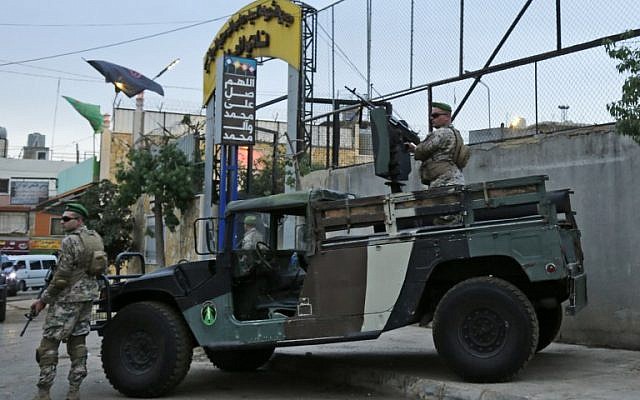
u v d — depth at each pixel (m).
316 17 15.61
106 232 26.42
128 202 22.44
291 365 8.62
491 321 6.27
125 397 7.27
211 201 18.95
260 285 7.43
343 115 15.35
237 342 6.98
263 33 17.20
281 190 20.20
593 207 8.79
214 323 7.09
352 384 7.62
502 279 6.61
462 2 11.37
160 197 20.80
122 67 29.17
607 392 5.81
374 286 6.66
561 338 9.05
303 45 16.05
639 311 8.25
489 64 10.86
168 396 7.25
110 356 7.29
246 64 16.98
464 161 7.55
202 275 7.21
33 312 6.68
